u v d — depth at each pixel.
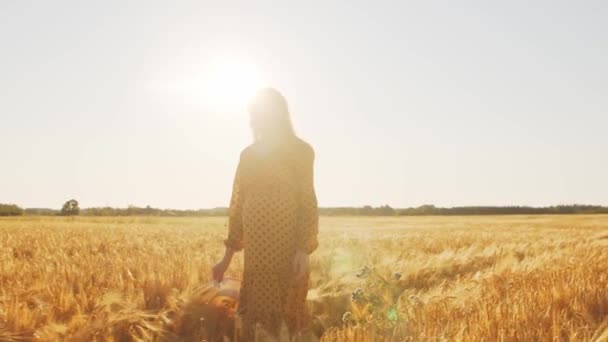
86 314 4.02
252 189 4.07
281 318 3.90
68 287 4.54
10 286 4.66
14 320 3.61
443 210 97.69
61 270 5.38
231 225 4.25
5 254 8.38
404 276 6.61
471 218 66.56
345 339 3.19
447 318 3.78
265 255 3.93
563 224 39.38
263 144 4.06
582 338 3.21
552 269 6.13
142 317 3.96
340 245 11.56
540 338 3.04
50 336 3.54
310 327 4.10
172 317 4.20
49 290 4.32
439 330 3.28
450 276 7.68
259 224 3.95
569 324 3.34
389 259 7.57
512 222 46.22
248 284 3.96
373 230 25.97
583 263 6.46
